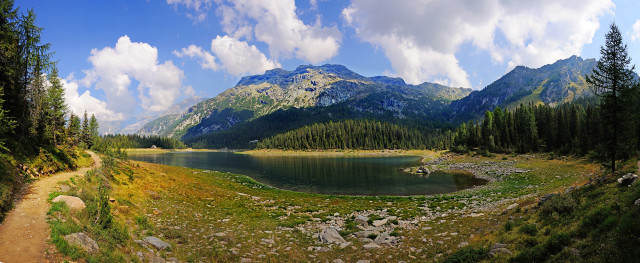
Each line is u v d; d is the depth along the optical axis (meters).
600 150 29.33
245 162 134.00
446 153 131.25
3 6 24.94
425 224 24.25
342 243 19.67
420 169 80.69
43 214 14.99
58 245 11.93
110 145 52.00
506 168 72.75
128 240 15.64
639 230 10.39
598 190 18.64
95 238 14.04
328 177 76.19
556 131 94.00
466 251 15.30
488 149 107.94
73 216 15.88
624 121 26.58
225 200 36.62
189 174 58.81
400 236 21.05
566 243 12.54
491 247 15.12
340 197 45.19
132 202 25.36
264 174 83.94
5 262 10.20
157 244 16.38
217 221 25.12
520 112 121.44
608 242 10.92
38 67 28.72
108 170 32.94
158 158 162.25
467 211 28.34
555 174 54.62
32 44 27.56
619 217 12.23
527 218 18.80
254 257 16.50
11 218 14.09
